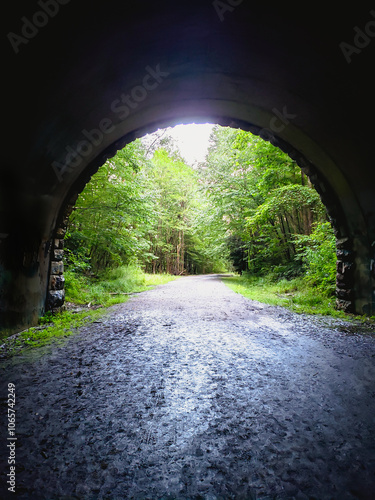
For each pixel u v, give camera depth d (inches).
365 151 219.1
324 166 275.3
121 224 522.3
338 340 178.9
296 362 140.1
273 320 240.2
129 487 61.6
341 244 289.6
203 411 94.4
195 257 1731.1
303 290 399.2
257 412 93.7
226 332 200.1
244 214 669.3
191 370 130.6
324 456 71.6
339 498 58.5
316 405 98.1
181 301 366.6
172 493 59.8
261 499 58.2
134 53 167.8
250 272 729.6
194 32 162.1
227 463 69.1
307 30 153.4
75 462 69.4
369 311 251.8
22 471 66.1
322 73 182.7
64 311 272.7
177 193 1314.0
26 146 165.3
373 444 76.7
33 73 133.9
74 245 434.9
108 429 83.7
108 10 129.6
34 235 216.4
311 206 514.6
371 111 187.0
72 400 101.9
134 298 402.9
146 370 130.7
